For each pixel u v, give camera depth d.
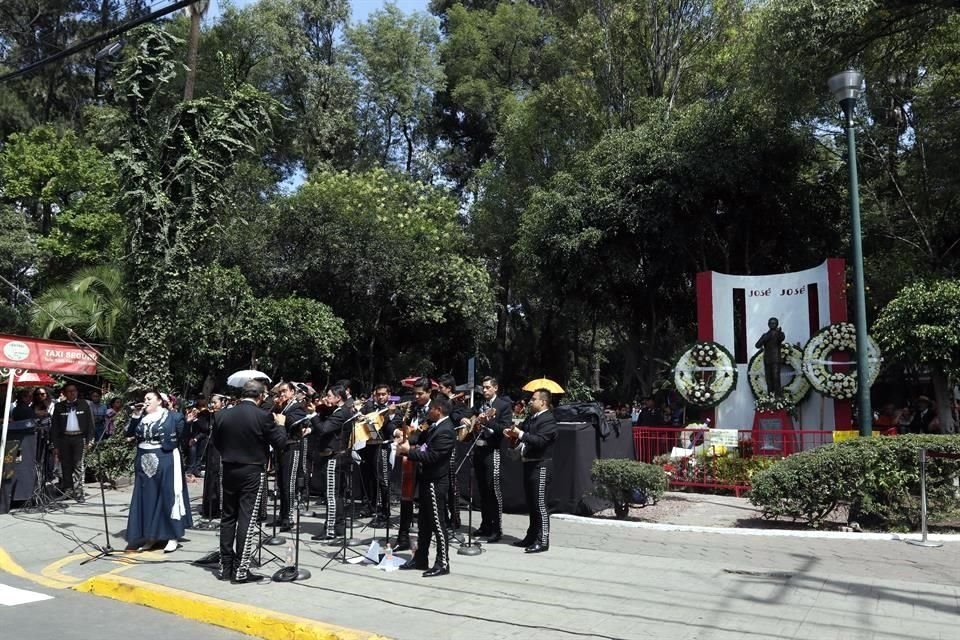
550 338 34.56
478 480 9.43
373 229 24.36
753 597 6.56
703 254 21.44
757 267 22.59
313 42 35.03
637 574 7.43
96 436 14.89
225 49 29.12
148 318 15.06
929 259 19.42
